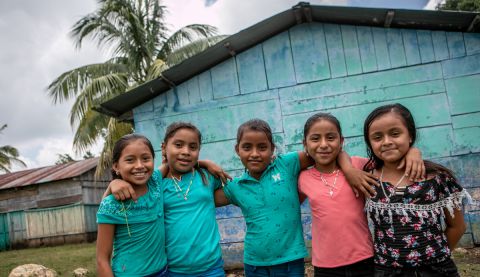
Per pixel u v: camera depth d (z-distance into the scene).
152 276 2.23
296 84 5.57
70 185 15.81
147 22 13.10
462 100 5.18
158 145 5.75
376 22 5.32
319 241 2.32
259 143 2.43
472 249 4.99
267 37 5.63
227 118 5.67
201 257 2.31
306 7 5.07
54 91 11.94
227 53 5.57
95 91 10.91
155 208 2.30
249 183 2.52
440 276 1.95
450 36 5.29
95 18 12.16
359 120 5.38
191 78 5.76
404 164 2.08
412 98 5.29
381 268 2.06
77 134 11.80
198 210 2.42
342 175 2.37
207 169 2.65
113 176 2.36
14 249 15.46
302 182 2.47
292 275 2.38
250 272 2.48
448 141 5.17
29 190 16.25
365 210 2.21
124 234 2.21
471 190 5.07
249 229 2.51
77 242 15.05
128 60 12.63
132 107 5.88
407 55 5.36
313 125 2.32
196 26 12.92
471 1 11.78
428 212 1.99
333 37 5.54
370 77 5.41
